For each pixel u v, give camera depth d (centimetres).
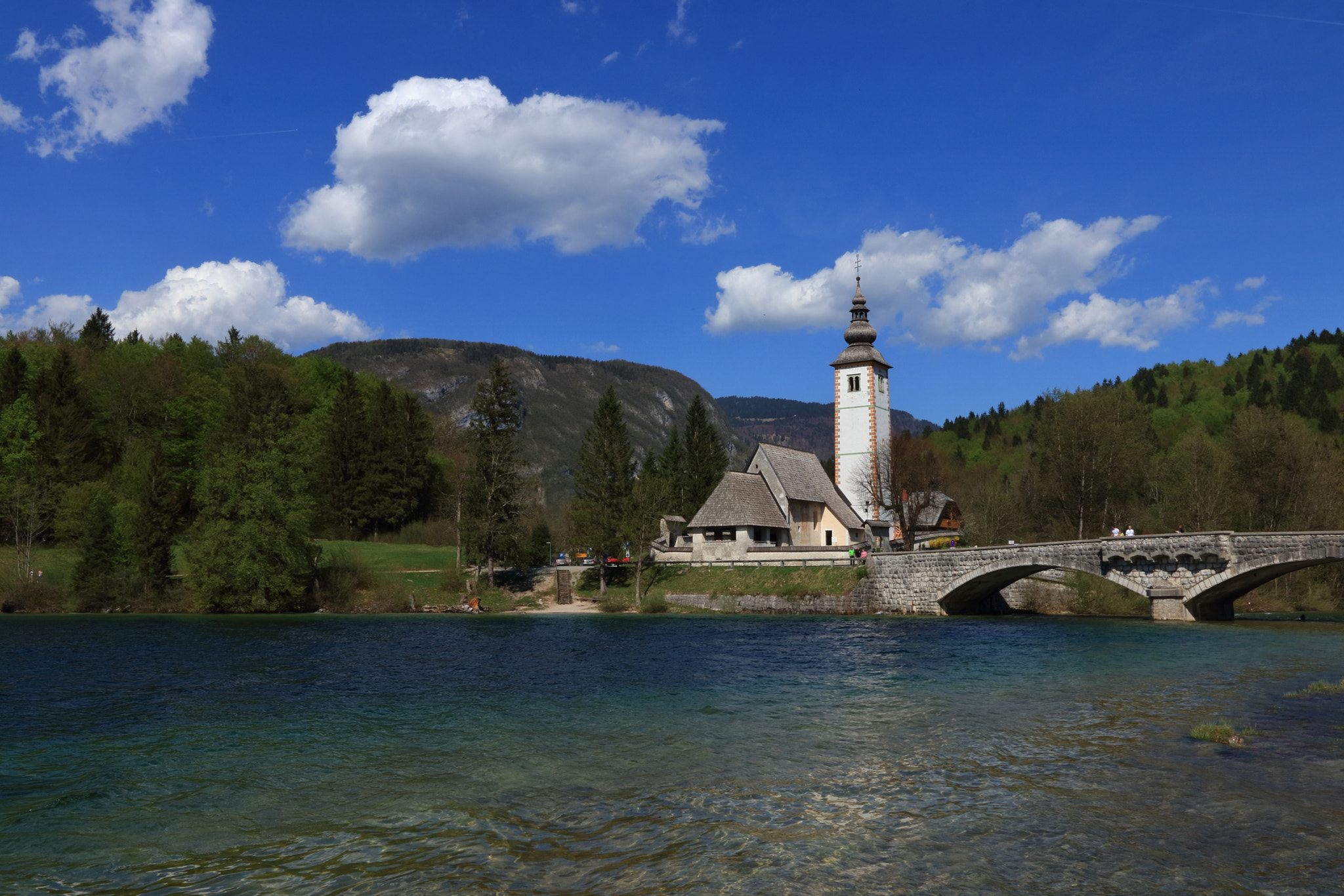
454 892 1263
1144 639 5012
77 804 1745
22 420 9075
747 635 5528
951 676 3484
